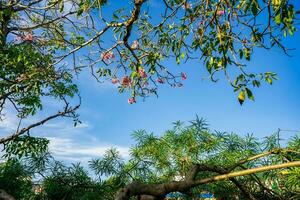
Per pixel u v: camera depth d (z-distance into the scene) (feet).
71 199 15.53
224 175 11.62
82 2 15.05
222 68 13.37
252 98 11.14
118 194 10.46
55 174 15.92
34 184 15.97
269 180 15.48
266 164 15.31
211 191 15.46
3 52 26.84
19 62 25.94
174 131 18.04
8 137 22.49
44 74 23.40
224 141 17.35
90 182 15.89
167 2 16.21
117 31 16.88
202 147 17.42
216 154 17.12
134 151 17.89
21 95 28.66
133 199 14.94
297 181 13.33
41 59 25.20
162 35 17.95
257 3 11.73
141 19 19.33
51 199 15.57
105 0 15.31
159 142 17.98
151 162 17.95
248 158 14.15
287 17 10.74
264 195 14.64
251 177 14.90
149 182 17.67
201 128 17.80
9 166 15.69
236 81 13.12
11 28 28.99
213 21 14.80
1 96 26.66
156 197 11.35
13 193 15.42
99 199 15.23
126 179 17.42
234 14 13.91
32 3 26.53
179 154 17.76
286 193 14.40
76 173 15.88
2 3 24.73
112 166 16.96
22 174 15.64
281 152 14.30
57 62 18.08
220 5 14.17
